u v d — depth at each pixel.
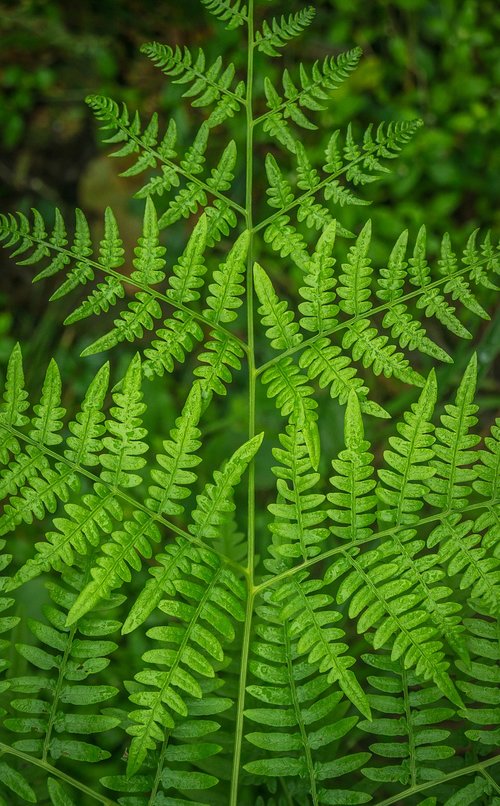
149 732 0.75
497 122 1.38
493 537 0.77
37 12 1.44
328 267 0.79
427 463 0.84
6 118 1.48
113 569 0.75
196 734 0.78
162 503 0.77
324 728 0.78
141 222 1.36
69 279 0.79
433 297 0.79
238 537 0.92
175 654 0.76
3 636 0.95
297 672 0.79
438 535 0.77
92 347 0.77
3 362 1.25
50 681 0.78
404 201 1.35
